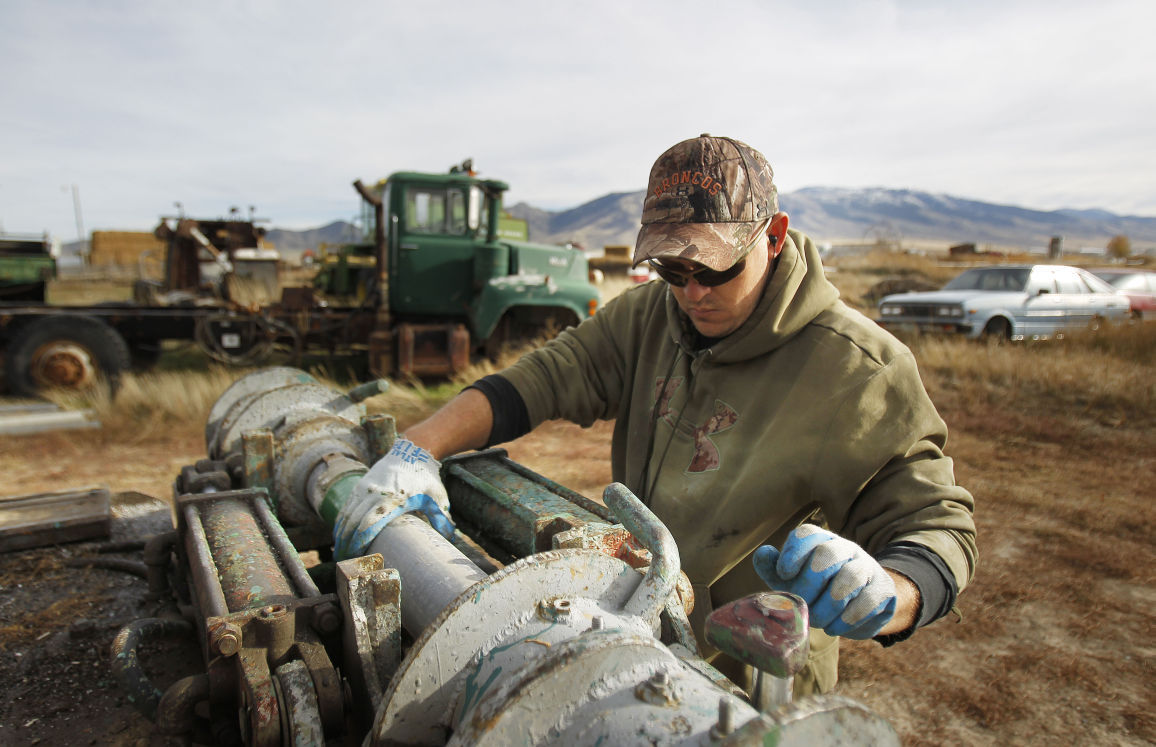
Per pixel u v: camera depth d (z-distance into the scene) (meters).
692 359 1.66
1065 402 6.64
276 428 2.41
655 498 1.63
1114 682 2.51
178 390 6.72
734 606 0.87
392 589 1.21
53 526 3.17
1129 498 4.32
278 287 9.70
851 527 1.43
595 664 0.86
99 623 2.53
